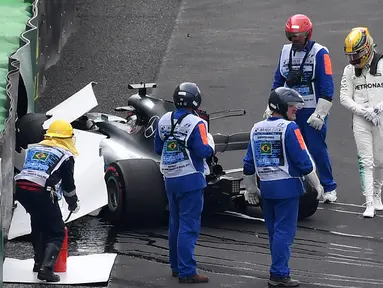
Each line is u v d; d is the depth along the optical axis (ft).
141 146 130.31
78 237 122.11
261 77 202.39
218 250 116.98
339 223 127.85
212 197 123.44
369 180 130.52
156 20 241.55
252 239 121.39
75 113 139.54
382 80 129.39
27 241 121.39
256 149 103.65
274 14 246.06
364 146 130.52
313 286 103.45
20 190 104.37
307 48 135.44
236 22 240.94
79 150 132.98
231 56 216.74
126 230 125.08
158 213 123.13
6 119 121.29
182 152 103.45
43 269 104.06
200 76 204.23
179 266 104.73
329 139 167.12
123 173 121.90
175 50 221.25
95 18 241.14
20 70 146.10
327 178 137.80
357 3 251.60
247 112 182.09
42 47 192.75
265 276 107.55
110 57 215.72
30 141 140.05
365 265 111.34
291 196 102.12
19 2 193.57
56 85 198.80
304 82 135.85
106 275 106.73
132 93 194.49
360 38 128.06
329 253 115.65
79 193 127.44
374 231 124.36
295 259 113.39
